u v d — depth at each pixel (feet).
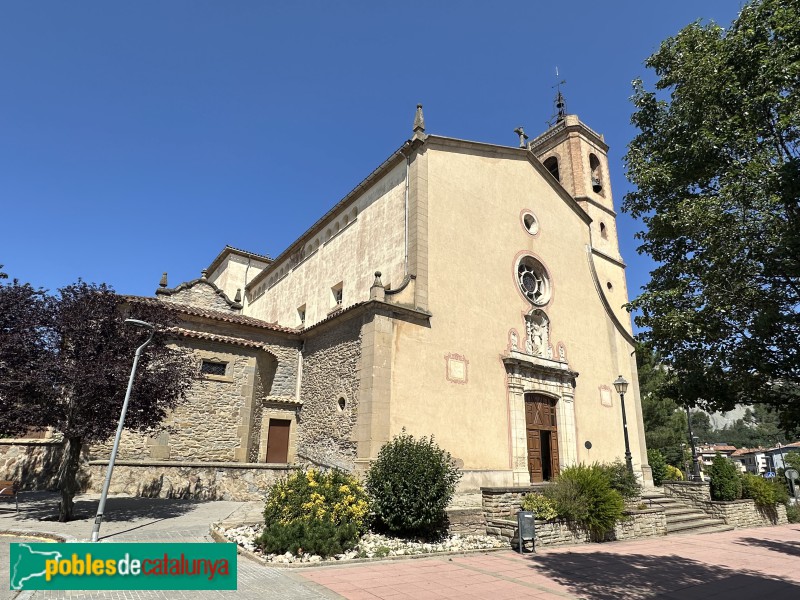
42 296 42.42
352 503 36.24
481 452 50.60
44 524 35.99
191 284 73.97
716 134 26.30
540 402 60.44
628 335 79.46
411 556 33.76
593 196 85.81
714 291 24.81
